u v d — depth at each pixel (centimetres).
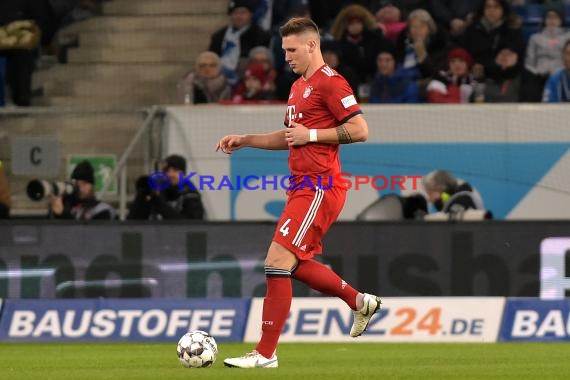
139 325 4053
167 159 4303
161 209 4294
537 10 5653
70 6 6000
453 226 4025
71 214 4331
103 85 5794
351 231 4025
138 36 5903
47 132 4519
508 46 5266
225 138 2773
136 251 4050
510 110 4278
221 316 4050
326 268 2708
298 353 3522
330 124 2630
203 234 4047
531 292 4034
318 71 2627
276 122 4319
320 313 4056
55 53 5906
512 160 4284
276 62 5416
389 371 2600
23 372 2672
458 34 5312
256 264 4047
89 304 4069
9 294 4059
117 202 4397
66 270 4059
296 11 5616
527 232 4022
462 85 5209
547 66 5362
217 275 4050
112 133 4500
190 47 5844
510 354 3466
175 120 4359
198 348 2669
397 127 4291
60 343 4041
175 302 4056
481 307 4038
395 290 4031
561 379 2452
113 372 2603
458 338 4031
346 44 5262
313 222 2614
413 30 5272
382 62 5197
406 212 4300
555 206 4281
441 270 4031
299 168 2625
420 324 4031
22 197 4450
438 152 4291
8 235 4056
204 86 5309
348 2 5672
